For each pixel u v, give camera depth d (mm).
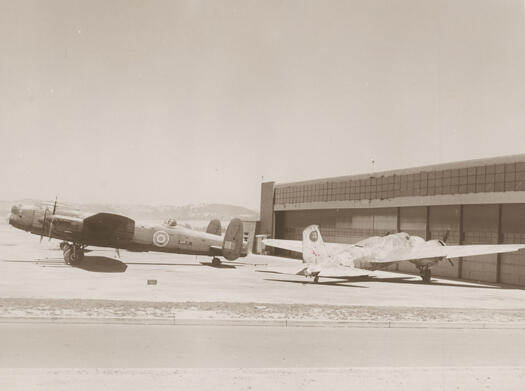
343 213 41906
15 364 8375
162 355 9273
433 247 27547
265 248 50562
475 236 30156
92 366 8375
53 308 13203
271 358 9367
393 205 35781
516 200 26969
